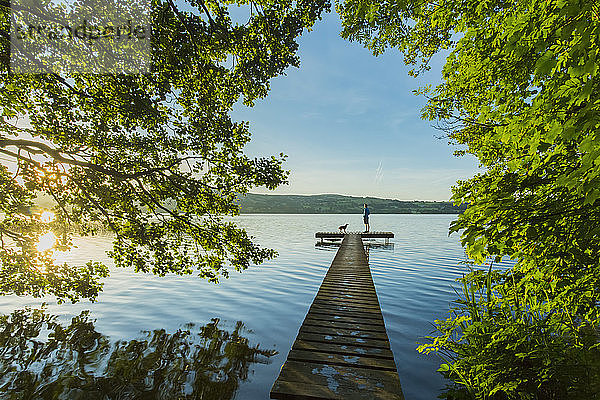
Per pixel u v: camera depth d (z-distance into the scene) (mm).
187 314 8562
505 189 2566
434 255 20094
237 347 6480
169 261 7203
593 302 3229
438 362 5672
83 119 6023
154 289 11312
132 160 6758
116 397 4637
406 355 5977
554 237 2961
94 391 4805
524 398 3162
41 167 5859
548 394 3154
